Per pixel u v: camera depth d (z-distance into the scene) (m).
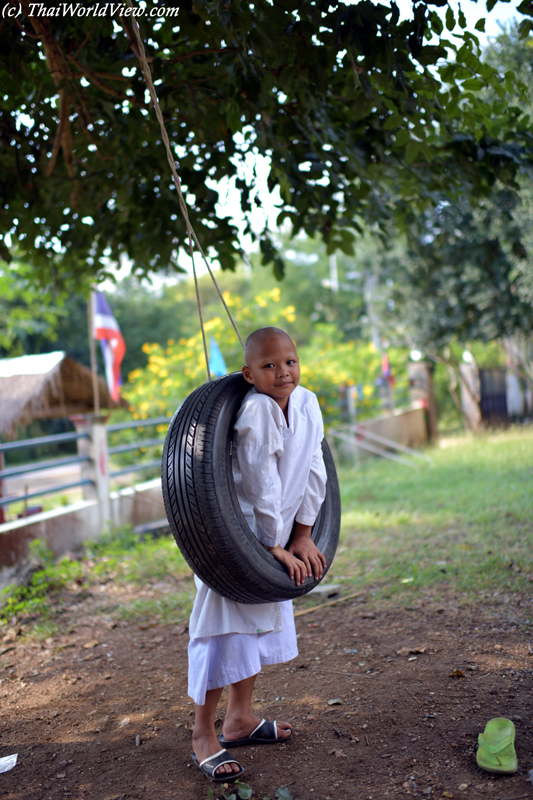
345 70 3.42
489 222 9.22
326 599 4.35
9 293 9.59
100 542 6.75
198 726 2.34
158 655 3.70
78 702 3.13
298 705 2.79
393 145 4.40
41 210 4.91
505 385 15.70
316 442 2.31
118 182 4.68
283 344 2.16
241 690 2.47
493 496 6.97
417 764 2.19
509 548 4.95
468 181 4.63
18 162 4.25
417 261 12.00
